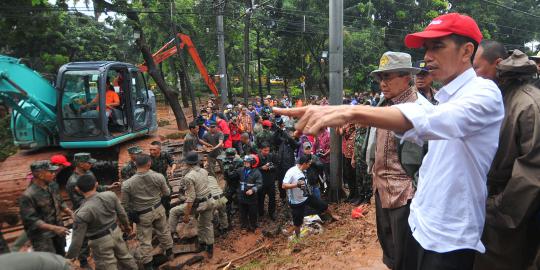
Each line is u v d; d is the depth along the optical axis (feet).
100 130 26.00
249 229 24.45
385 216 8.51
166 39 83.25
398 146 7.54
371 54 83.56
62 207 17.10
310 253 16.39
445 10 93.66
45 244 15.43
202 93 128.26
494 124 4.26
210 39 87.81
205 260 20.70
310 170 22.24
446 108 3.78
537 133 6.18
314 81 103.19
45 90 25.31
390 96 8.78
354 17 85.15
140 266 18.31
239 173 24.57
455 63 4.45
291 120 29.96
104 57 99.66
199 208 20.29
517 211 6.26
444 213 4.59
